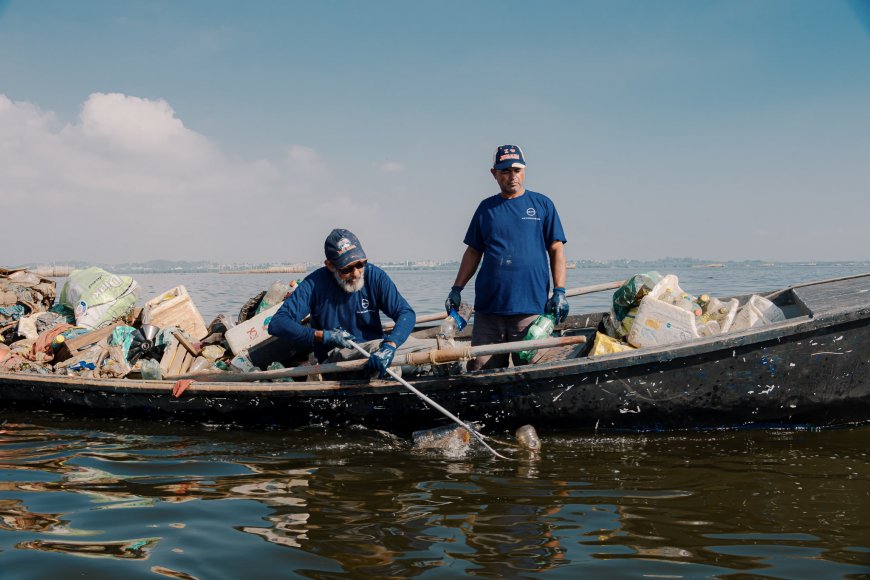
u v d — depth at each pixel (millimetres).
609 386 4586
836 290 6098
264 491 3711
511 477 3863
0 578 2650
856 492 3445
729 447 4355
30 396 6305
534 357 5059
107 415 5977
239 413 5445
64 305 8195
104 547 2951
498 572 2643
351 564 2742
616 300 5332
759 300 4977
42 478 4023
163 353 6875
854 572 2570
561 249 5113
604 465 4055
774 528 3010
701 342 4379
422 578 2600
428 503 3449
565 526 3098
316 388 5090
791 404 4508
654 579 2557
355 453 4523
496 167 4977
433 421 5023
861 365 4344
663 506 3318
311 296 5098
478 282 5164
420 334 7484
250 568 2721
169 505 3498
